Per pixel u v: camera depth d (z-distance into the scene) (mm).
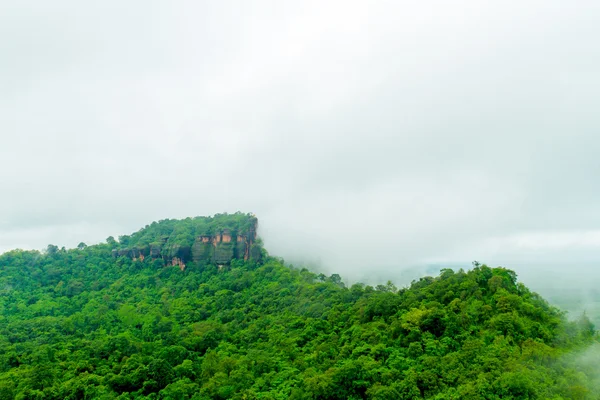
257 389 80062
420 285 120250
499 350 75125
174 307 156750
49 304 163625
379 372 75562
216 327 127000
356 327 99125
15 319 147625
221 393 80188
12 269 197500
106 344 108062
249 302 157000
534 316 88500
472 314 89438
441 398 66062
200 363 99625
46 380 88500
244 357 96125
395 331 90500
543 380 66312
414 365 77750
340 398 72688
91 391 83188
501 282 98938
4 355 102500
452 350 81500
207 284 184375
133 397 84188
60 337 119500
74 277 199000
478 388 65000
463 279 105875
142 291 182250
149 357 97375
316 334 106500
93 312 147750
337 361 84062
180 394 81312
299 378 80375
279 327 119562
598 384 66312
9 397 82938
